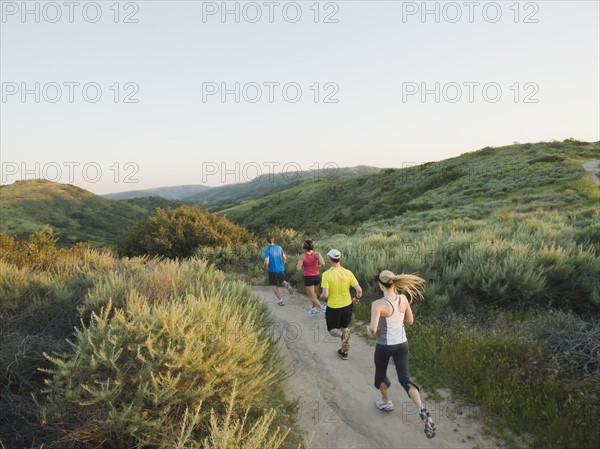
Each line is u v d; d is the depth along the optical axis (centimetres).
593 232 1045
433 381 510
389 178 5638
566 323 554
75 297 622
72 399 329
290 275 1305
